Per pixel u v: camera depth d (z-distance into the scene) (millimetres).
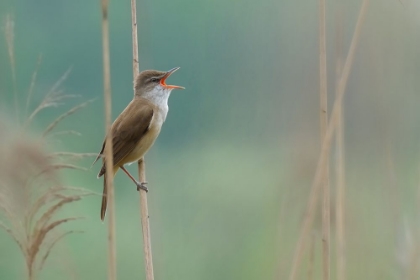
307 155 9922
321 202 8266
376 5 11141
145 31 10469
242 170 13391
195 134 15812
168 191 13703
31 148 6242
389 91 10727
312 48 12609
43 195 6145
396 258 8172
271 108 13398
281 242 9734
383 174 10336
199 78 15992
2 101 7941
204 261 11930
